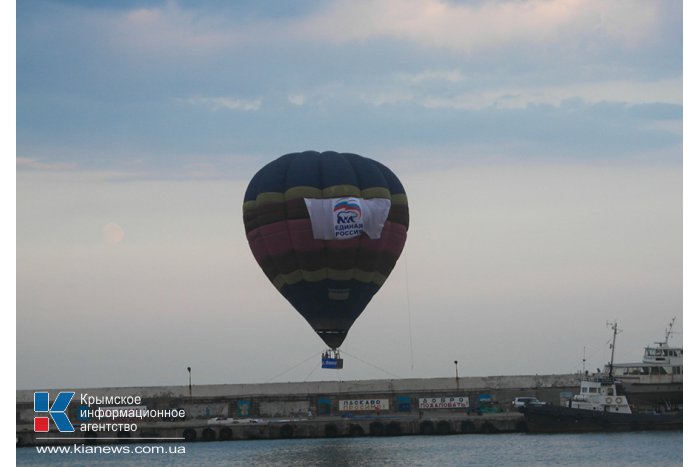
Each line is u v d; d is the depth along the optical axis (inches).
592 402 6845.5
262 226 6348.4
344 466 5600.4
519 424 7190.0
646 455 5802.2
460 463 5649.6
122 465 6028.5
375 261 6353.3
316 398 7539.4
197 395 7549.2
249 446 6692.9
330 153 6451.8
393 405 7554.1
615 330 6909.5
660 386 6875.0
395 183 6510.8
